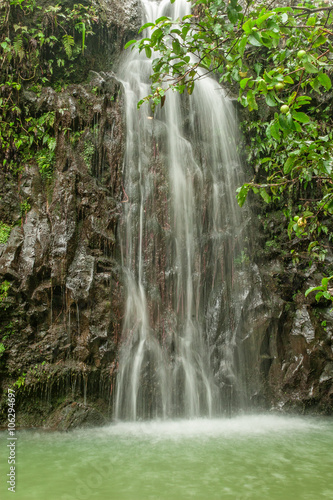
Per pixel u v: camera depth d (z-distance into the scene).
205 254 6.97
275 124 2.95
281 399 6.59
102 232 6.26
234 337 6.70
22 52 6.62
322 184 7.45
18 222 6.02
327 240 7.70
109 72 7.58
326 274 7.40
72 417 5.40
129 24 8.24
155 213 6.78
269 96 2.88
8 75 6.46
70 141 6.46
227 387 6.41
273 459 4.18
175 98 7.65
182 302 6.61
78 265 6.00
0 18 6.64
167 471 3.81
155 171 6.98
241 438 5.00
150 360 6.09
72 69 7.38
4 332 5.60
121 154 6.80
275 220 7.72
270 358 6.77
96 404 5.75
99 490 3.38
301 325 7.00
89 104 6.80
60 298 5.89
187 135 7.59
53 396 5.62
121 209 6.58
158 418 5.96
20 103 6.53
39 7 7.18
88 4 7.66
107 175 6.67
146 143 7.13
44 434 5.08
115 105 7.02
